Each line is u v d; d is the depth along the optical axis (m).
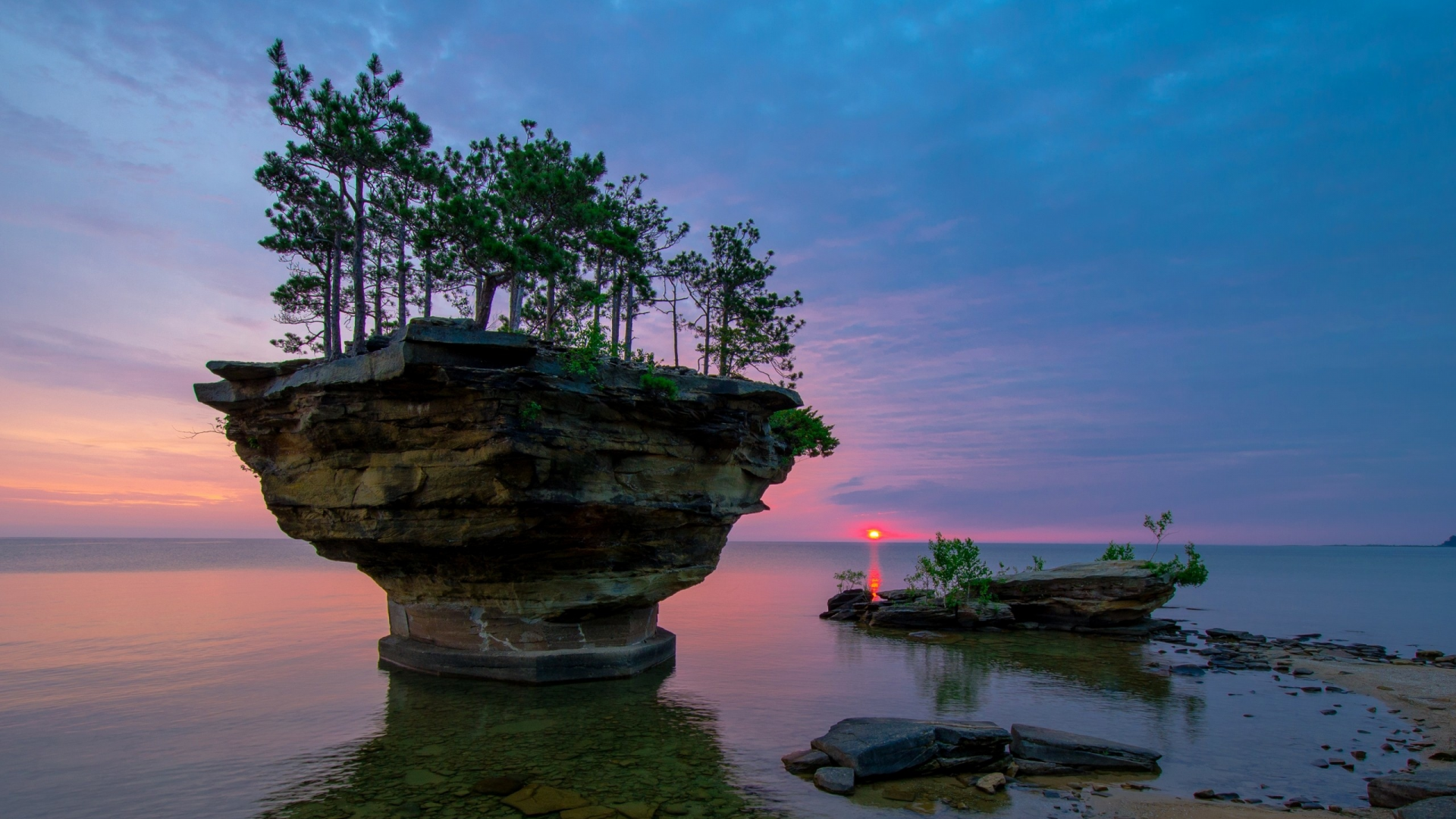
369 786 15.24
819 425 33.50
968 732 17.41
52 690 24.44
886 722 18.08
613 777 15.82
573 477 21.44
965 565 44.66
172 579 86.31
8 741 18.61
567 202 27.64
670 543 25.44
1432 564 196.00
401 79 25.95
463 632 25.14
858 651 33.66
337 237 27.16
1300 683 27.19
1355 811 14.34
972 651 33.94
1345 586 92.75
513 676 23.77
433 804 14.29
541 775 15.92
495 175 29.30
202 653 31.84
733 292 39.03
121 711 21.58
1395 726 20.95
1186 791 15.50
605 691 23.25
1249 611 58.16
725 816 13.80
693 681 25.39
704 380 23.52
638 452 22.83
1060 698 23.98
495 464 19.94
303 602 55.97
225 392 23.92
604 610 25.00
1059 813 14.15
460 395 19.73
